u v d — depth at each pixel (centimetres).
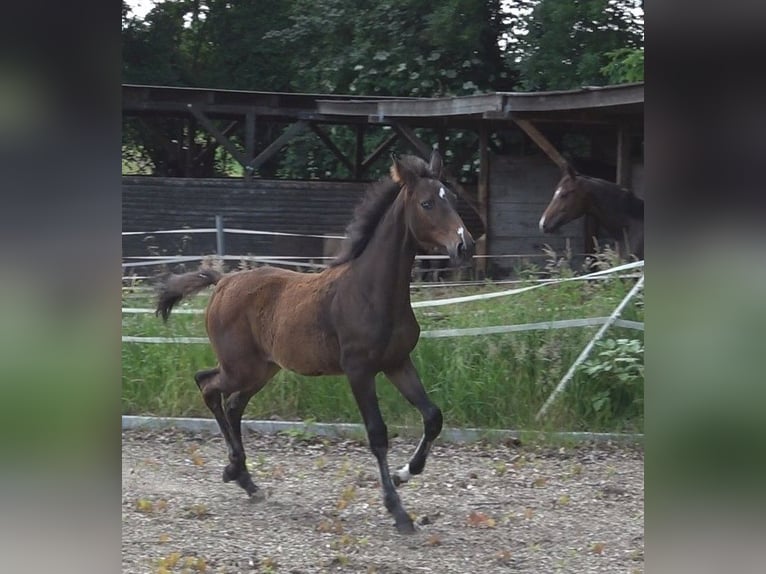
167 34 2456
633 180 1554
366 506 614
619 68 1700
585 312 862
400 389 593
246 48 2492
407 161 562
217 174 2112
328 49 2156
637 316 853
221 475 691
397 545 536
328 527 562
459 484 669
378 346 567
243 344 631
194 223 1533
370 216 581
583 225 1520
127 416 827
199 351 861
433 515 595
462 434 784
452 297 1035
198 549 518
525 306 882
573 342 834
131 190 1511
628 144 1365
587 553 525
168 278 679
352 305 571
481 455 749
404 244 563
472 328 852
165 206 1523
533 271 1038
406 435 796
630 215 1120
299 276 625
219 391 647
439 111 1404
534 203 1548
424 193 553
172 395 845
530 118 1342
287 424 805
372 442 569
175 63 2472
